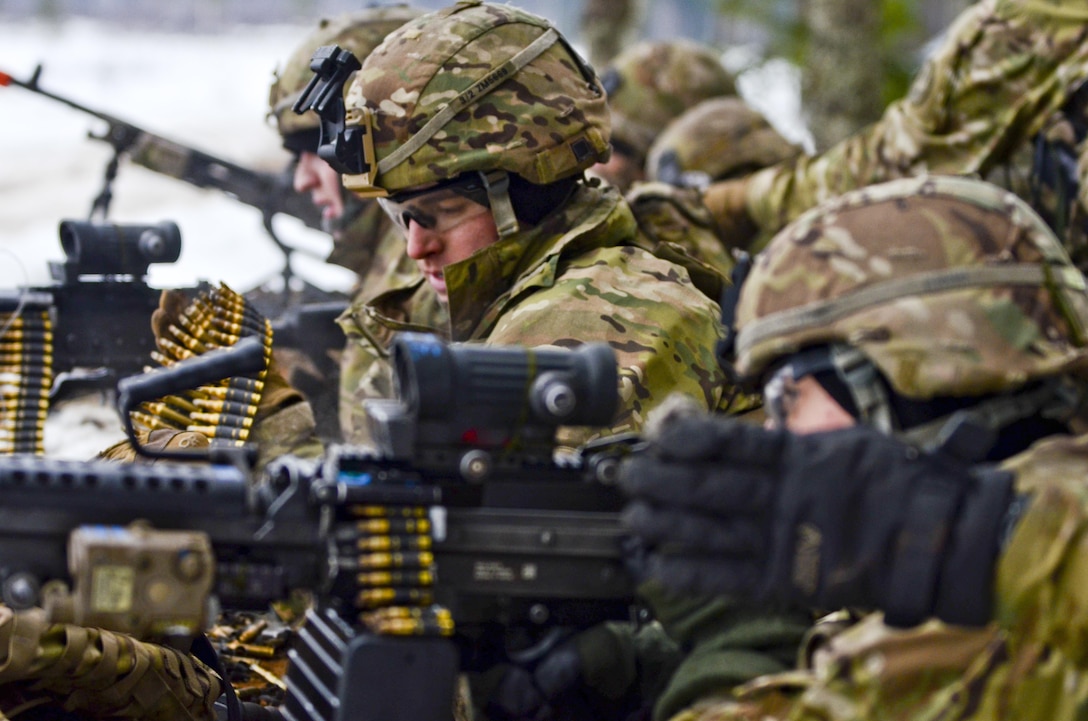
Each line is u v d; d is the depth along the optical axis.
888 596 2.42
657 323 3.99
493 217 4.23
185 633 2.58
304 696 2.81
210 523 2.60
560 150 4.21
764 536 2.43
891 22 11.66
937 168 6.04
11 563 2.48
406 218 4.29
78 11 34.34
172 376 3.15
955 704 2.42
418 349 2.75
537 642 2.97
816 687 2.50
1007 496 2.44
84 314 5.34
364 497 2.65
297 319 5.62
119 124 7.71
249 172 7.72
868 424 2.64
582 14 13.03
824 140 11.45
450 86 4.16
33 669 3.02
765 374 2.82
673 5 19.47
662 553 2.48
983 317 2.61
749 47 13.17
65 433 5.57
